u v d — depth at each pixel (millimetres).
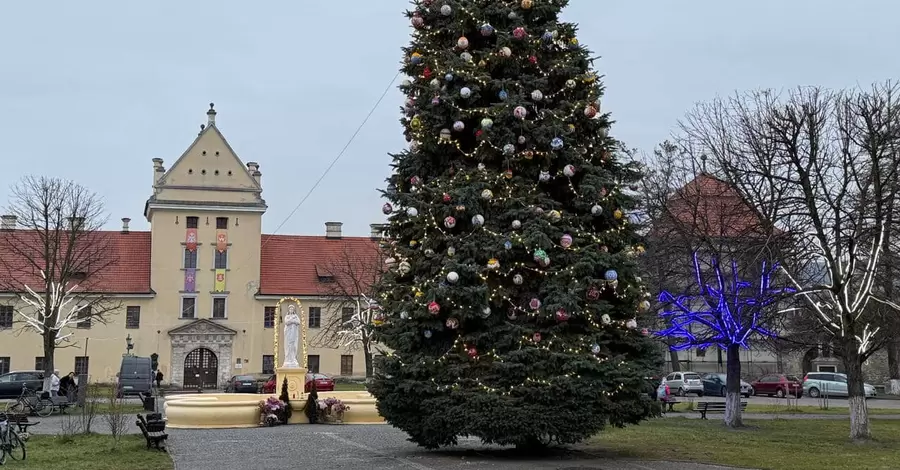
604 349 17219
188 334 63344
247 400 29938
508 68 18141
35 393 31688
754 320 26578
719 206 28750
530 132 17703
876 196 22391
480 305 16578
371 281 64125
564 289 16828
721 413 35188
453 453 18141
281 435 23359
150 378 44562
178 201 64062
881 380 59156
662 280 28953
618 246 17844
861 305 23188
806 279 26047
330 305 64375
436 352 17312
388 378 17391
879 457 17906
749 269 25781
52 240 53406
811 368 63188
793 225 23391
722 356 64938
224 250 64938
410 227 18047
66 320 50906
